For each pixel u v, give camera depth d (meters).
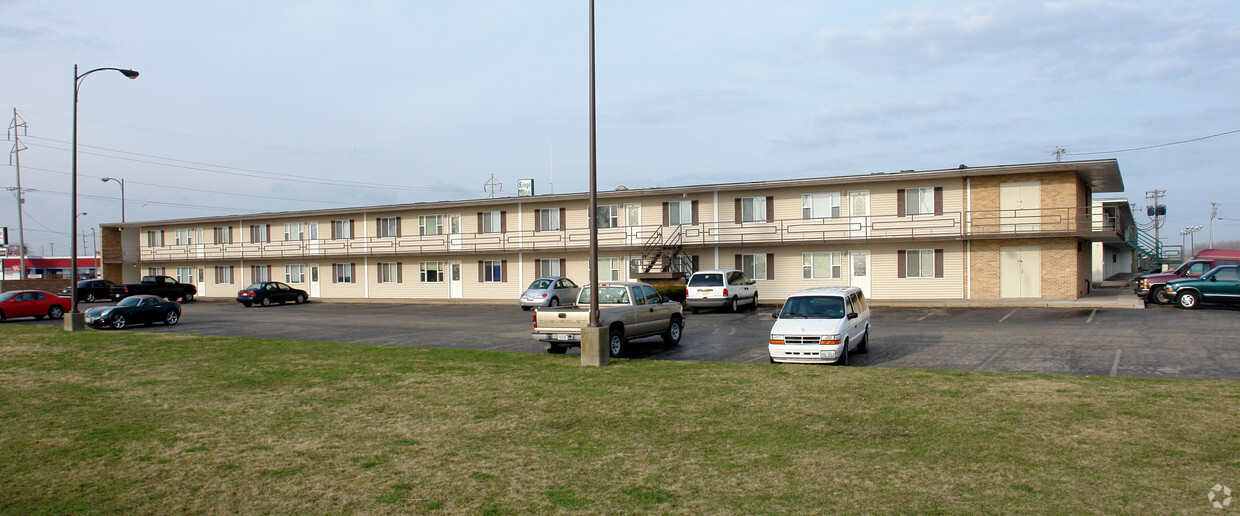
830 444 8.35
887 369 13.30
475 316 32.91
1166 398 10.09
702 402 10.76
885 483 6.96
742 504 6.50
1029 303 29.83
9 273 79.56
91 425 9.94
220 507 6.70
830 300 16.39
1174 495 6.43
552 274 43.16
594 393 11.62
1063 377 12.00
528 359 15.72
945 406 10.02
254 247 53.72
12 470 7.89
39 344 19.94
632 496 6.79
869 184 35.16
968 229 33.03
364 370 14.40
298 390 12.38
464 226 45.69
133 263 60.34
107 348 18.75
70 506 6.77
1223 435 8.23
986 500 6.43
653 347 19.69
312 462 8.06
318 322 30.91
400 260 48.12
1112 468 7.20
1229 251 32.72
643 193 39.47
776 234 36.97
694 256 39.03
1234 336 18.34
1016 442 8.17
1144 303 28.67
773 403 10.55
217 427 9.75
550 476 7.45
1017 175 32.31
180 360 16.28
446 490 7.07
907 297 34.38
